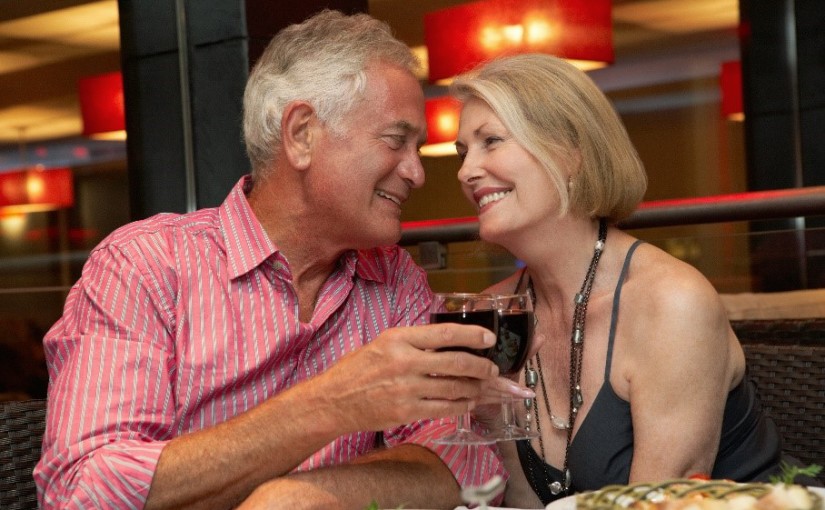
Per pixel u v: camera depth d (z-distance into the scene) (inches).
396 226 62.0
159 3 132.4
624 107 335.9
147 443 51.1
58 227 260.4
